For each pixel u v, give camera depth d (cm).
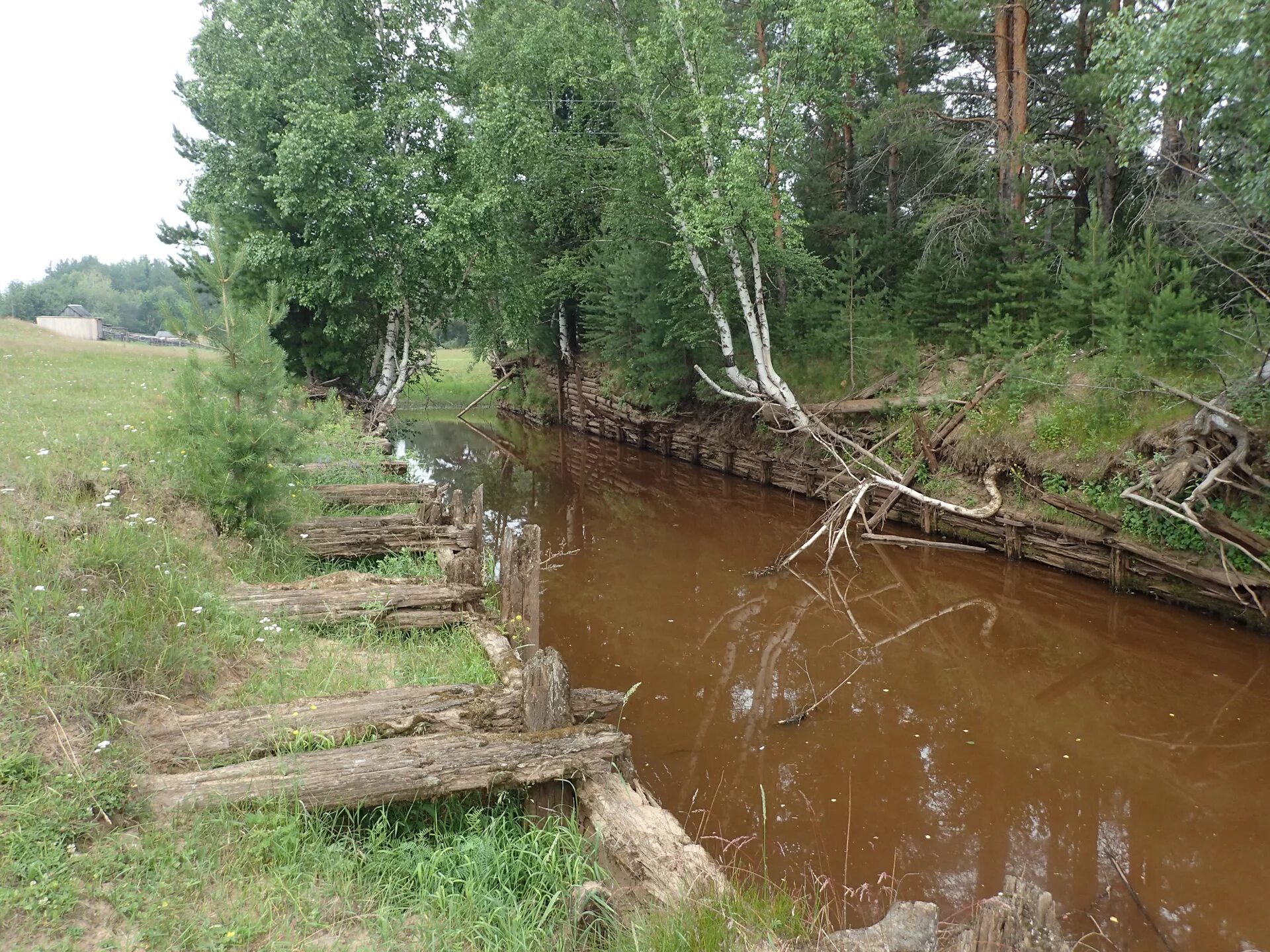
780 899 419
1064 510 1184
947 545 1281
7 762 370
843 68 1502
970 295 1634
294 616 639
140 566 588
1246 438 972
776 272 1883
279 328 1945
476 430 3331
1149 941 479
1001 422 1349
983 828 597
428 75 1980
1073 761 699
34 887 315
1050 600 1103
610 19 1756
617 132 2016
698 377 2152
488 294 2112
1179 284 1292
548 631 994
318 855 380
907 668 903
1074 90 1500
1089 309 1394
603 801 436
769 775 664
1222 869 552
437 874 393
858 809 615
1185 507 979
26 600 484
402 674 576
